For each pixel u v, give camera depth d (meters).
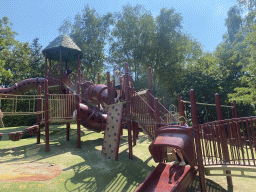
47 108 6.97
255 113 14.49
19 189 3.73
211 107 15.73
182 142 4.07
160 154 5.05
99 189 4.45
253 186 5.24
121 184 4.80
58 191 4.03
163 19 18.42
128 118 6.54
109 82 7.57
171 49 17.92
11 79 22.95
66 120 7.41
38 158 6.00
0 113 6.03
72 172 5.05
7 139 8.80
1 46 21.70
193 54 22.09
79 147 7.44
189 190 4.49
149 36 18.14
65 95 7.64
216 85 16.62
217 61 20.22
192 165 4.25
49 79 10.17
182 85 18.27
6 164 5.32
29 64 24.17
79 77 8.38
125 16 18.27
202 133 4.54
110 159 6.35
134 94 6.51
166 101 18.89
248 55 18.23
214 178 5.87
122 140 9.64
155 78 20.78
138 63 19.17
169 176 4.21
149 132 5.85
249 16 13.80
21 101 19.95
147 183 4.08
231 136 4.11
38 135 7.85
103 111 9.91
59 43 9.30
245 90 12.62
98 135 10.10
